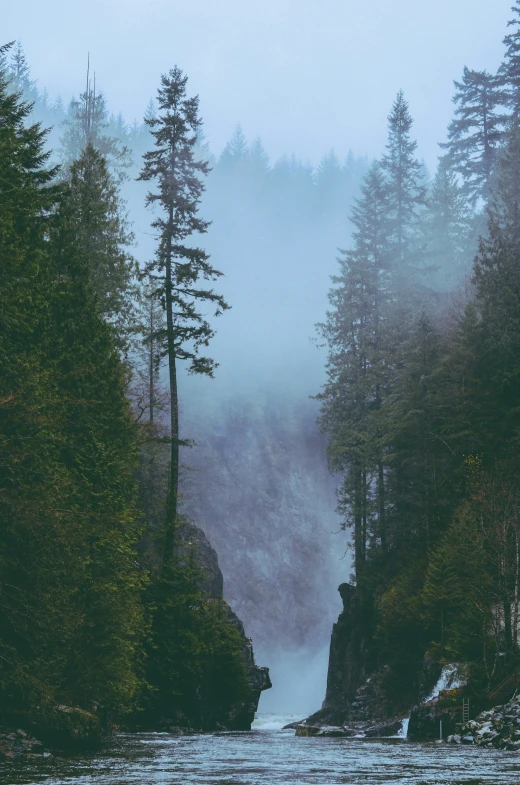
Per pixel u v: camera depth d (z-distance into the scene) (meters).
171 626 53.59
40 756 23.47
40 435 26.05
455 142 112.62
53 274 42.75
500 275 71.56
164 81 61.44
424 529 64.50
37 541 24.84
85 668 32.22
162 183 60.25
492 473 53.56
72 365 37.25
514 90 110.56
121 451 41.41
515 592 46.56
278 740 40.94
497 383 62.91
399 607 59.44
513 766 23.84
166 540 55.03
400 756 28.16
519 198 80.06
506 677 43.75
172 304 60.09
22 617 24.95
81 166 57.97
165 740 37.94
